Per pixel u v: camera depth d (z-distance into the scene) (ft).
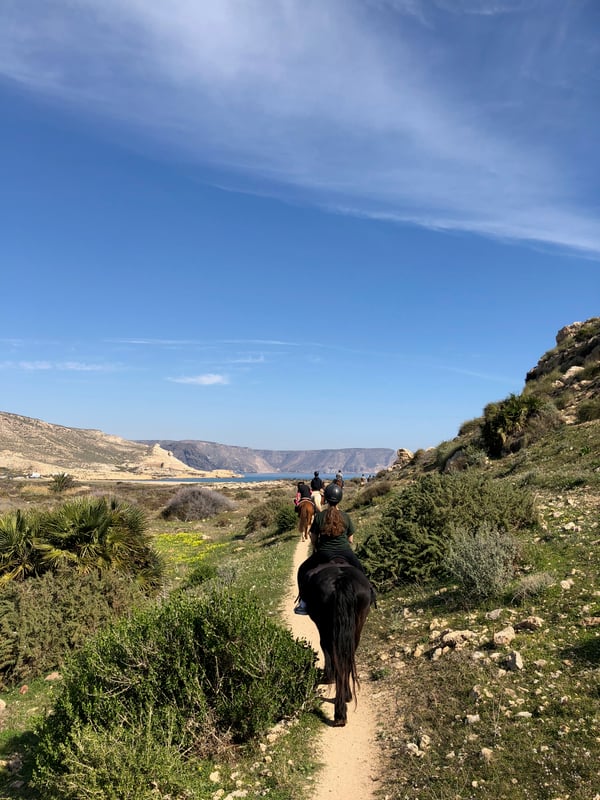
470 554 28.53
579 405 76.64
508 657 20.99
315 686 22.11
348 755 18.43
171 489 230.27
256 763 18.33
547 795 14.76
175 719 18.98
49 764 18.33
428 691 20.88
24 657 29.86
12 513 39.86
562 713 17.61
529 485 50.19
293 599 38.58
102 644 21.42
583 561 28.58
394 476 105.09
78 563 36.68
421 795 15.74
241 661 20.27
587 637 21.52
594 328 114.01
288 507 80.07
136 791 15.96
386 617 30.45
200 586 47.37
